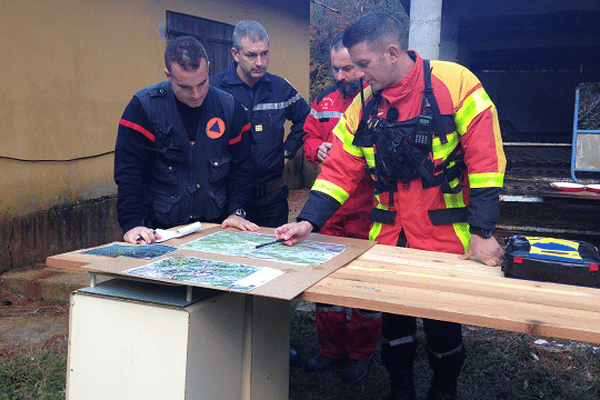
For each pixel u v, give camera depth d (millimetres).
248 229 2705
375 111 2330
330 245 2400
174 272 1893
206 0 6836
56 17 4734
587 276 1857
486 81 11383
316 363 3238
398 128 2260
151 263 2012
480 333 3672
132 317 1861
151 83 5945
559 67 10711
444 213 2350
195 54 2334
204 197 2744
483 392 2959
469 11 8188
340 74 3131
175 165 2678
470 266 2105
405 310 1641
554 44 9930
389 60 2176
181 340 1800
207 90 2486
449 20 7898
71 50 4910
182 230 2504
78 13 4953
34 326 3748
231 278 1838
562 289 1820
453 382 2455
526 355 3350
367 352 3104
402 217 2400
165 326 1820
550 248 1964
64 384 2969
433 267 2080
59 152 4852
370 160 2377
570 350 3379
